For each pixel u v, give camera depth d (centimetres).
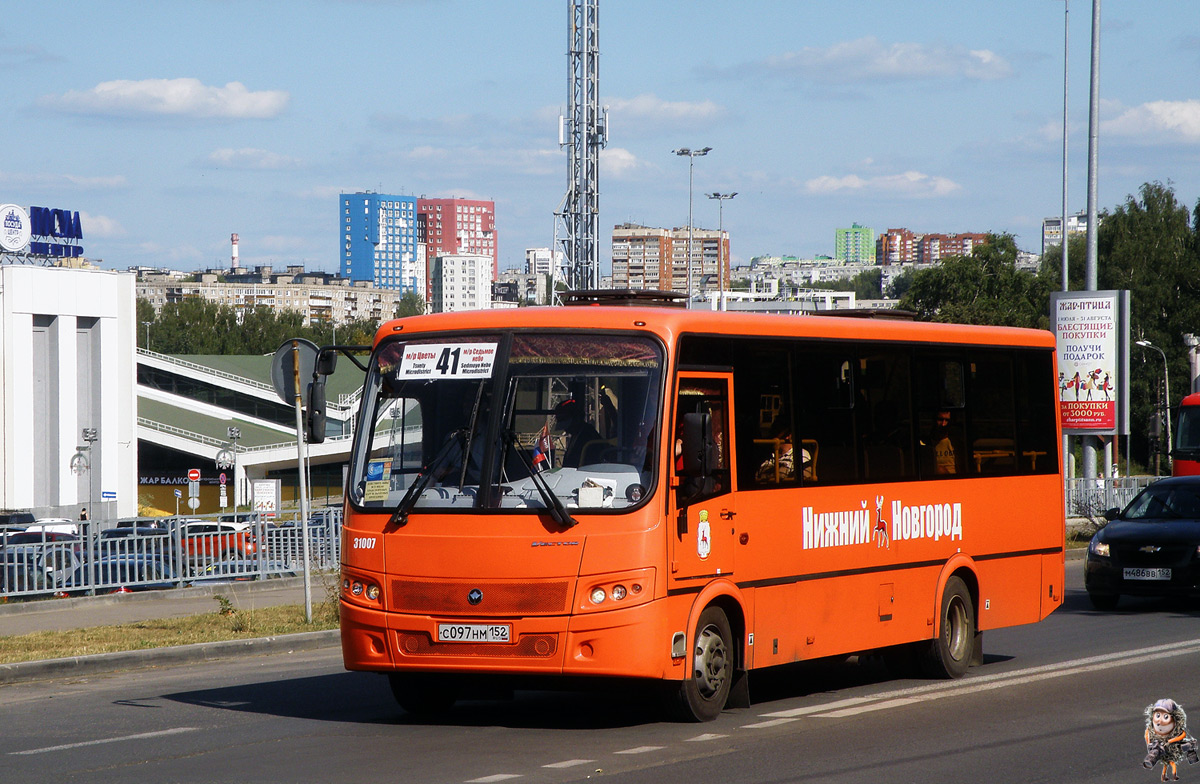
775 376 1189
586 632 1019
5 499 6312
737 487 1133
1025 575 1505
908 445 1347
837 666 1513
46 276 6438
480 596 1033
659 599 1035
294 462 9144
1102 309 3212
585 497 1037
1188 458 3362
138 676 1519
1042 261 11612
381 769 930
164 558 2428
